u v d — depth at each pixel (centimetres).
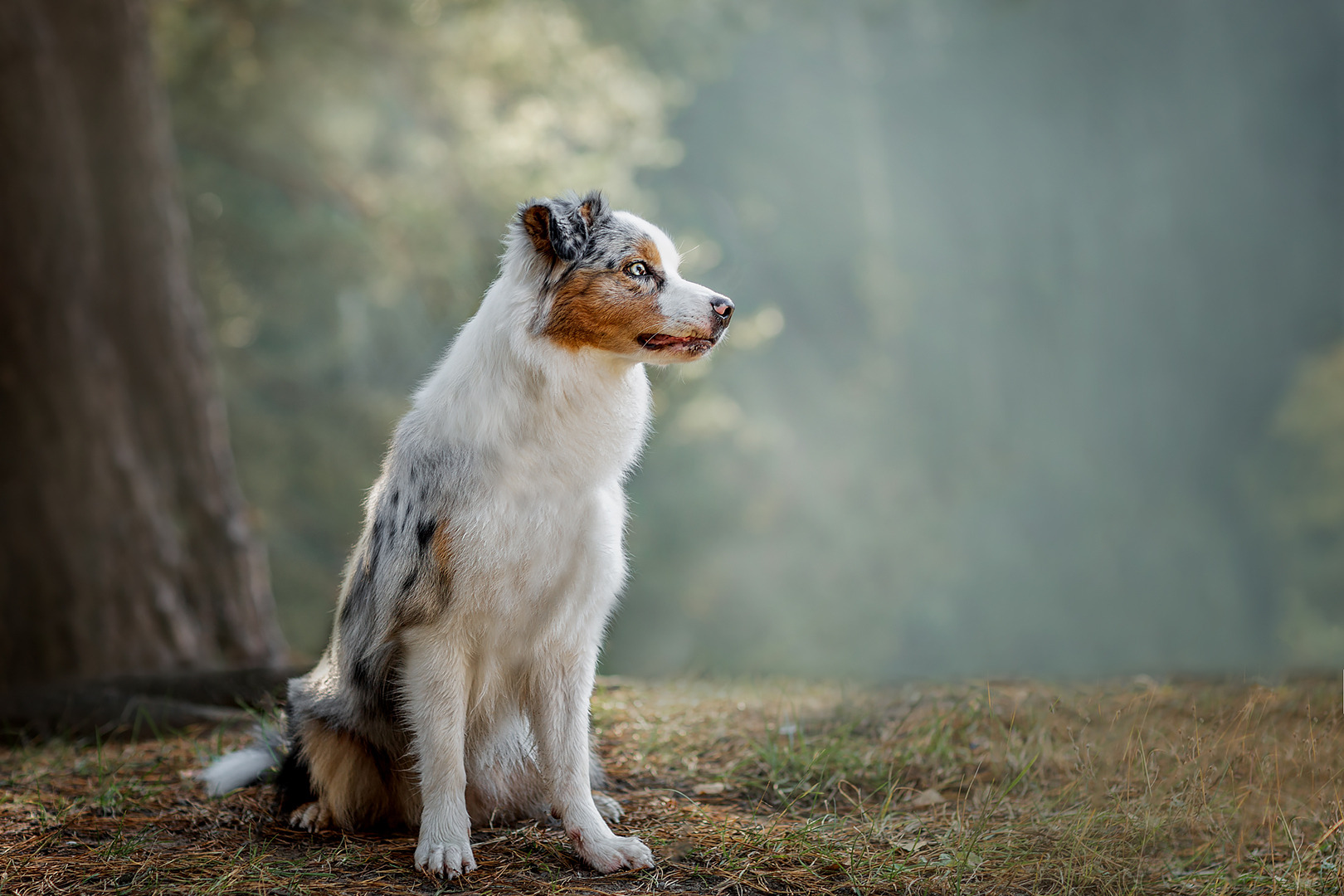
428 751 358
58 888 339
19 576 789
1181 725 470
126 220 857
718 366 2197
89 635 794
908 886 342
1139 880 343
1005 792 418
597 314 352
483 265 1516
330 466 1962
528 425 353
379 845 377
